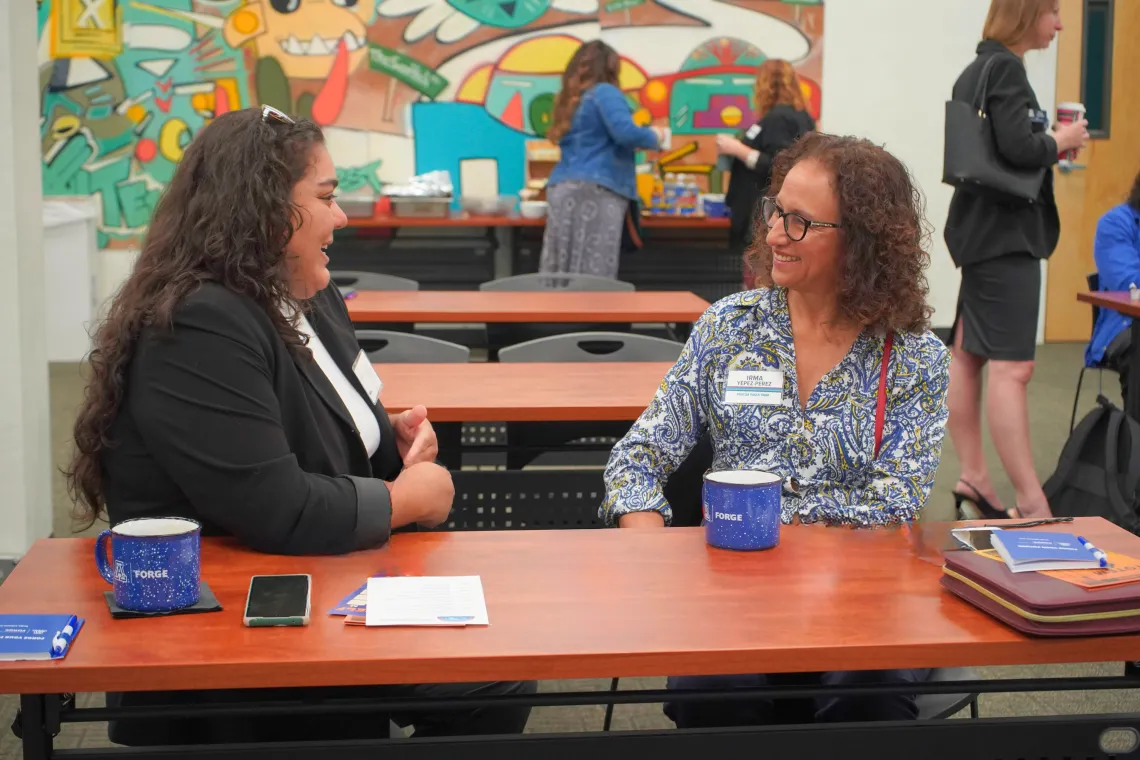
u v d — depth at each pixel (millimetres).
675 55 7711
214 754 1307
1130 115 7898
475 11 7551
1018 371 4020
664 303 4371
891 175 1935
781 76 6430
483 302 4344
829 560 1656
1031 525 1812
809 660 1341
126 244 7414
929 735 1400
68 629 1327
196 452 1596
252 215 1670
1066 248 8039
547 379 3049
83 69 7273
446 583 1518
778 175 2020
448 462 2951
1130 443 3615
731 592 1522
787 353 1992
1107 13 7805
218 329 1616
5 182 3520
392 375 3074
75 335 7145
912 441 1969
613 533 1776
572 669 1313
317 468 1764
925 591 1535
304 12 7418
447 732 1835
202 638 1343
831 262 1932
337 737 1590
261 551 1647
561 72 7648
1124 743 1437
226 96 7414
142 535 1412
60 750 1304
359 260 7258
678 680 1798
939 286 8078
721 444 2053
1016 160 3801
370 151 7617
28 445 3666
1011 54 3828
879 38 7781
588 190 6449
